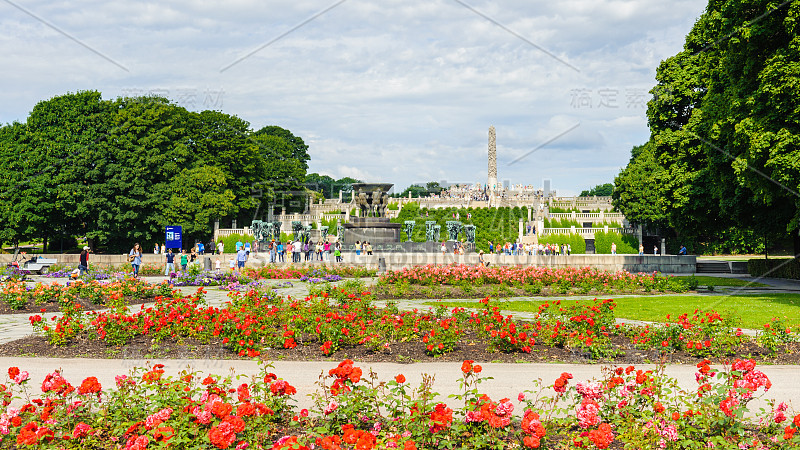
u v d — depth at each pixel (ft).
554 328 43.06
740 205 97.71
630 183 235.61
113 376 34.24
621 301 73.00
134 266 106.73
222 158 219.61
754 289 92.02
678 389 26.78
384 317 45.85
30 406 23.80
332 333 41.11
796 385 33.37
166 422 21.80
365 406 24.72
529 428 20.71
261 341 42.19
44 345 42.73
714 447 22.13
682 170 109.09
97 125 183.73
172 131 199.82
